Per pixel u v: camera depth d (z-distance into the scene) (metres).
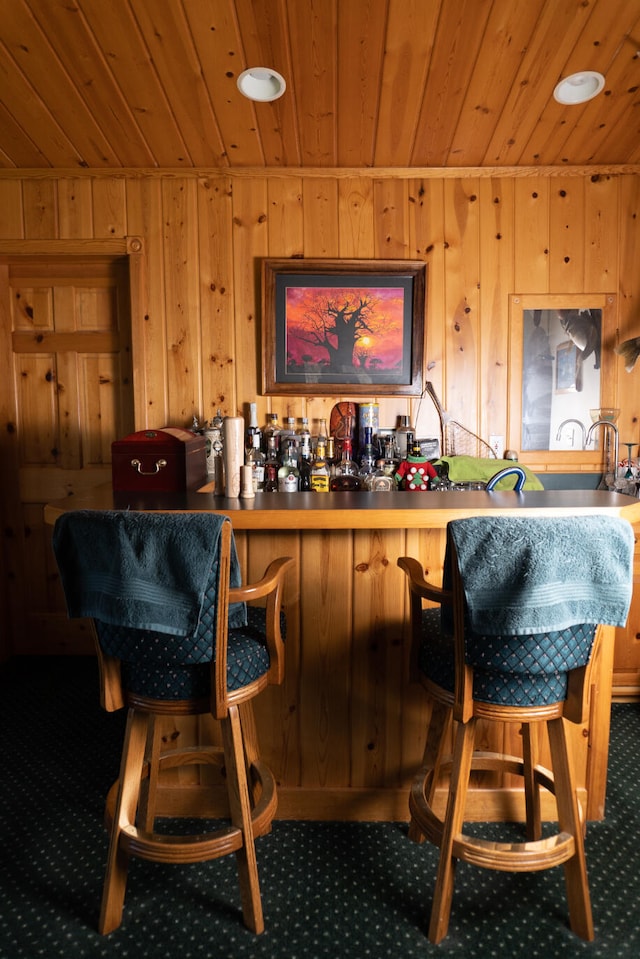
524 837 1.88
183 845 1.43
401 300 3.12
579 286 3.13
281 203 3.09
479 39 2.34
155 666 1.43
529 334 3.15
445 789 1.95
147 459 2.07
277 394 3.13
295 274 3.09
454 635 1.37
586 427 3.18
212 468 2.94
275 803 1.61
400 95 2.61
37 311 3.29
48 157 2.98
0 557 3.31
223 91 2.59
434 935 1.49
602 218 3.11
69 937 1.51
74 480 3.34
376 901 1.62
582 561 1.28
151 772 1.75
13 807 2.03
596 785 1.94
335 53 2.39
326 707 1.93
